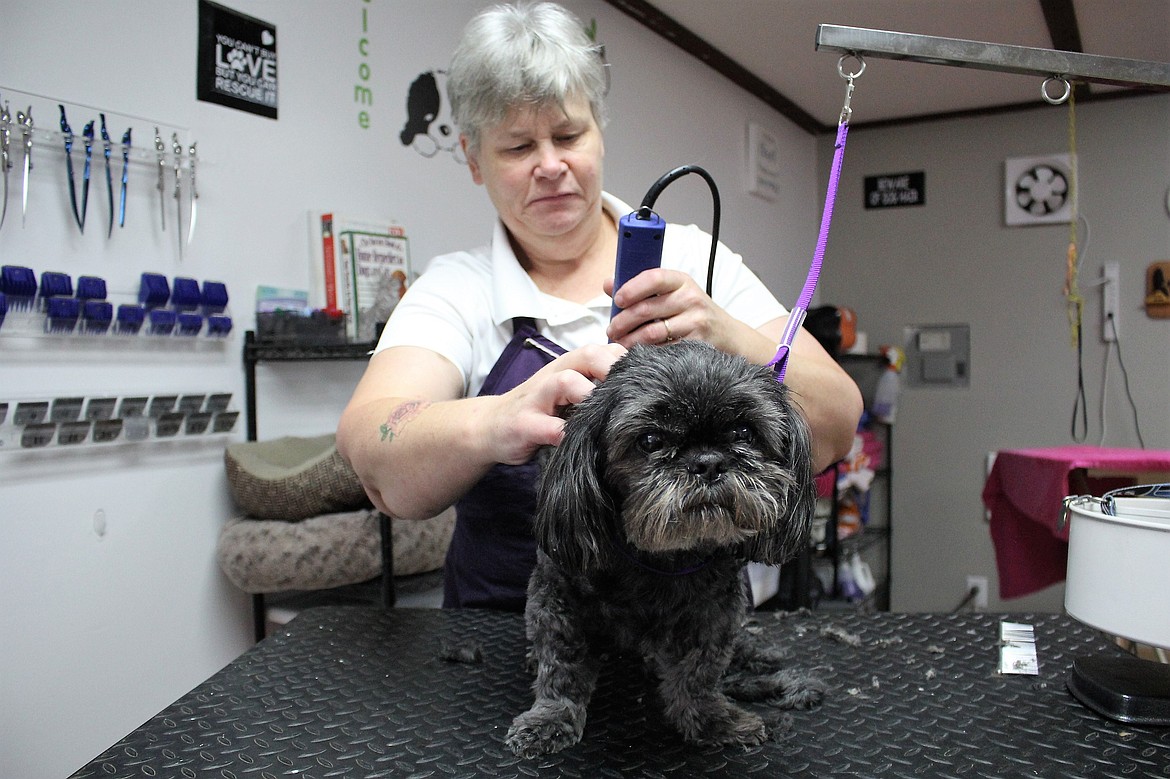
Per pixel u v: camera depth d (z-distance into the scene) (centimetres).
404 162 237
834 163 100
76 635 166
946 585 467
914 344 474
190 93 185
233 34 192
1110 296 425
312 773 77
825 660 105
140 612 178
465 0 258
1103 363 430
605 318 135
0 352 154
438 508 113
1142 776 75
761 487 72
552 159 123
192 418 183
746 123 415
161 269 180
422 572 203
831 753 80
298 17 207
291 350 192
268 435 207
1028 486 225
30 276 154
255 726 87
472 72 123
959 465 463
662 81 341
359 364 233
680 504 69
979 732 84
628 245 93
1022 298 447
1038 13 314
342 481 184
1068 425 438
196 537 190
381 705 92
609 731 85
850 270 493
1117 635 81
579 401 86
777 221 456
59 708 163
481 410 99
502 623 122
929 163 470
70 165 161
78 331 163
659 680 93
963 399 462
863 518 438
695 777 76
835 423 115
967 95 424
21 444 155
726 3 313
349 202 222
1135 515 90
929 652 107
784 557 83
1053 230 438
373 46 227
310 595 212
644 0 312
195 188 185
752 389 75
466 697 94
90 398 167
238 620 200
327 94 215
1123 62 95
